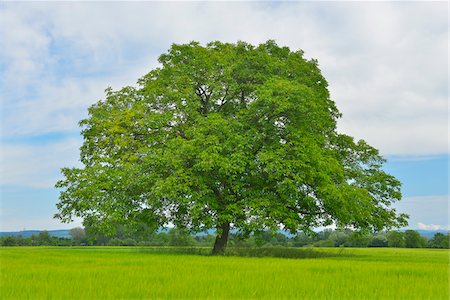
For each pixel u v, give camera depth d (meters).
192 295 8.09
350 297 8.34
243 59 27.89
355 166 31.81
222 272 11.91
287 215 24.05
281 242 51.97
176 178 23.42
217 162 22.83
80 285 9.07
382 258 22.88
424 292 9.01
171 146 24.73
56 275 10.83
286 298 8.01
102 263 15.02
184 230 27.47
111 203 24.67
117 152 27.39
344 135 31.92
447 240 73.00
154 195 24.20
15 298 7.76
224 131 24.27
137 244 65.50
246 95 28.55
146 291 8.43
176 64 28.75
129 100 29.42
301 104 24.91
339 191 24.12
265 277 10.86
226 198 24.75
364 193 27.11
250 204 23.45
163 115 26.52
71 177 26.02
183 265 14.24
